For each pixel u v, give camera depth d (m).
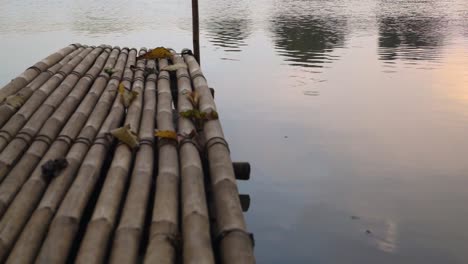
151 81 7.04
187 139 4.66
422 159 7.12
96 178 3.98
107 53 9.43
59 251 2.99
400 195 6.07
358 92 10.57
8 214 3.40
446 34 17.39
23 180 3.97
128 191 3.77
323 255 4.86
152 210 3.75
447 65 12.80
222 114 9.37
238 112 9.48
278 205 5.84
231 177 3.95
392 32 18.02
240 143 7.85
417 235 5.21
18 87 6.50
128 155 4.37
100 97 6.27
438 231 5.28
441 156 7.21
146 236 3.44
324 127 8.52
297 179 6.52
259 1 30.39
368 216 5.59
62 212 3.38
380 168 6.84
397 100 9.98
